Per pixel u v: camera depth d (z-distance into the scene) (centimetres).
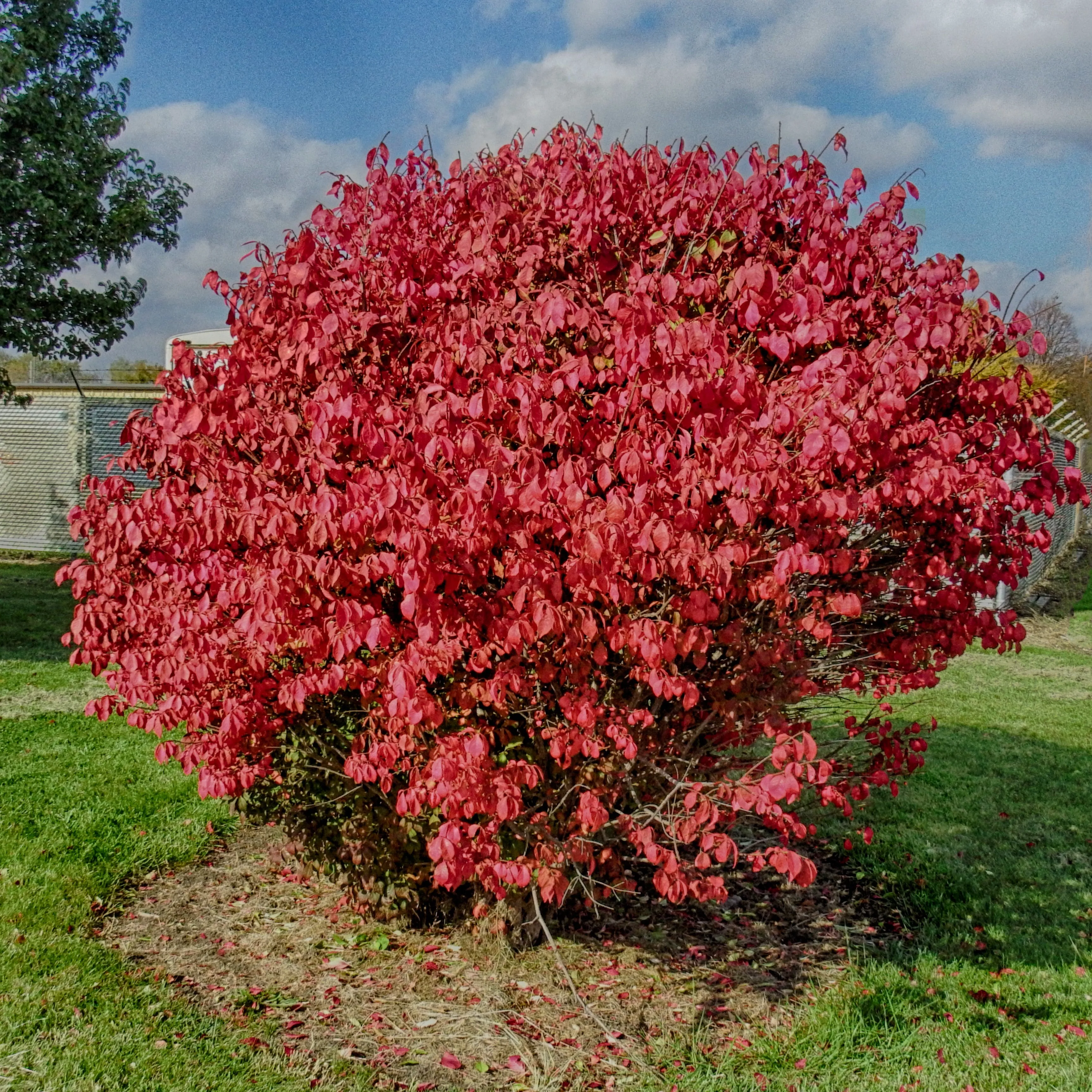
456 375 288
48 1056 303
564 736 310
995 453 315
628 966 393
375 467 299
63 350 1045
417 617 276
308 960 385
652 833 303
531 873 322
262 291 349
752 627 337
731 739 358
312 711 375
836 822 571
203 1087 294
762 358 321
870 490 282
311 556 280
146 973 364
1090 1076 319
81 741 645
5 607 1118
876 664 371
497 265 315
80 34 1005
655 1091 308
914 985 381
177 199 1079
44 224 962
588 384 288
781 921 445
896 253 340
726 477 261
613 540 253
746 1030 349
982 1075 319
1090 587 1761
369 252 350
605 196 311
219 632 313
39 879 432
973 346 315
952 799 616
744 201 327
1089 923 446
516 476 274
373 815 381
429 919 413
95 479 372
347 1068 312
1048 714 839
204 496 294
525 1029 343
